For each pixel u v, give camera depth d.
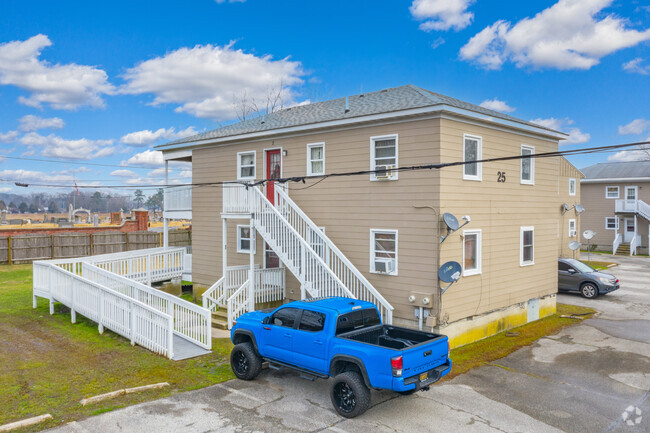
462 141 13.26
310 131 15.41
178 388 9.61
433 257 12.57
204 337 12.39
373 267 13.88
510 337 14.34
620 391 9.96
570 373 11.08
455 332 13.13
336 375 8.76
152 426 7.84
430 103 12.60
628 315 17.44
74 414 8.23
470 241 13.84
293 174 16.05
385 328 9.77
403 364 7.81
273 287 15.91
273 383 10.05
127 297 12.66
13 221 63.75
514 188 15.46
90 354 11.71
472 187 13.65
